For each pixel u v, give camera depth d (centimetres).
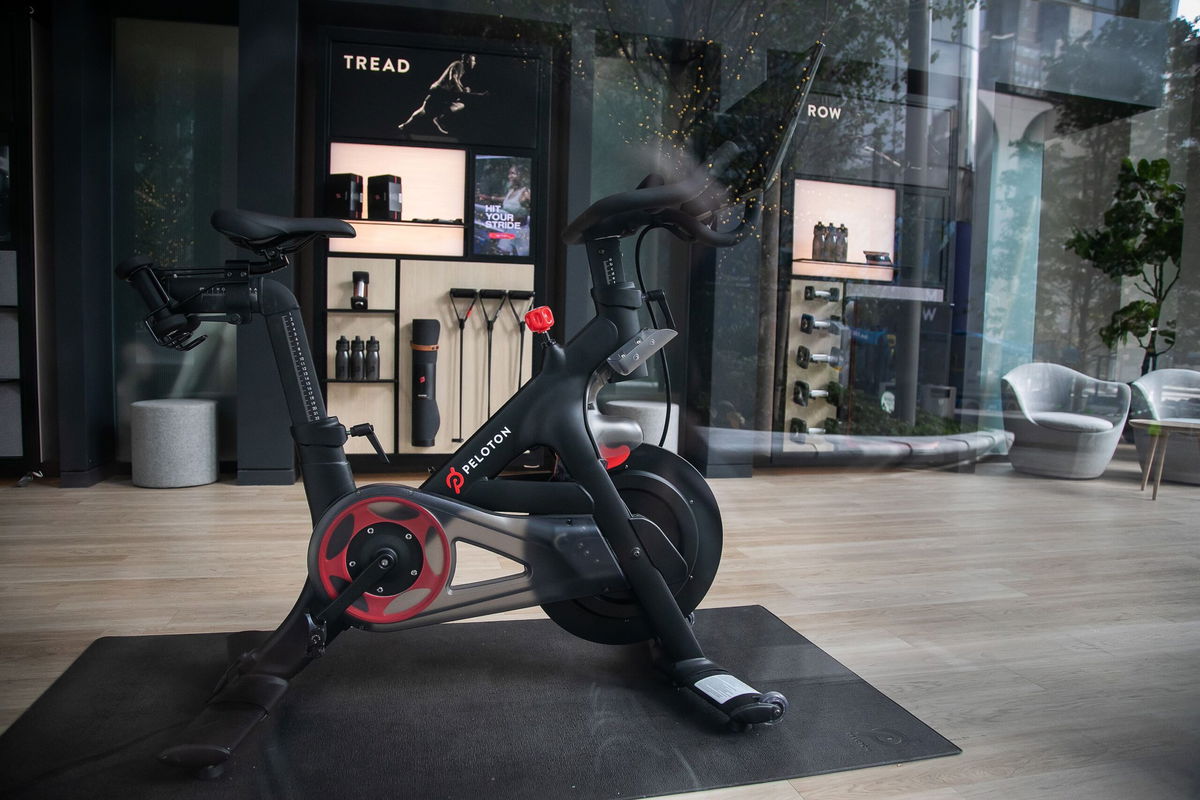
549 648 174
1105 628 181
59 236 331
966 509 246
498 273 358
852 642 179
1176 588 187
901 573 220
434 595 142
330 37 340
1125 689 154
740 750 131
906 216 244
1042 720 143
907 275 248
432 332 353
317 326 356
